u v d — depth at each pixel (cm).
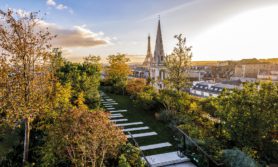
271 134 993
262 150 984
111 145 701
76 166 701
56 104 1009
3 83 787
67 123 749
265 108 962
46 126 925
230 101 1080
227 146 1050
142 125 1466
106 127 695
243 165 776
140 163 818
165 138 1193
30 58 834
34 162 855
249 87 1054
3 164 862
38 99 870
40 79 882
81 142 688
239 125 1010
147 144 1104
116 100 2548
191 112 1475
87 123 691
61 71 1891
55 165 758
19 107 796
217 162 836
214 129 1197
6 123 878
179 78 1623
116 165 790
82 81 1859
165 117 1522
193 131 1080
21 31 805
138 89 2692
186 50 1608
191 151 925
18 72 818
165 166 868
